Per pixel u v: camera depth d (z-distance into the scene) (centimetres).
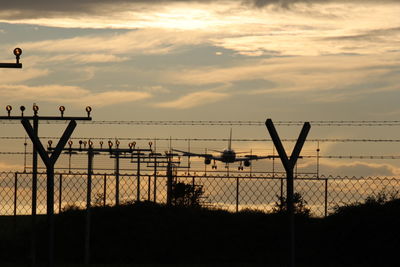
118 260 5941
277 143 3378
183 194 7675
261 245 5819
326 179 5344
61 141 3662
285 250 5531
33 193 5056
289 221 3353
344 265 4934
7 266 5122
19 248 6300
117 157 7488
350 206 5375
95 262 5912
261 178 5928
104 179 7406
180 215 6669
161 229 6341
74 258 6069
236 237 6009
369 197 5375
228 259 5691
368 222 5094
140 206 7038
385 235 4984
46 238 6506
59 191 6388
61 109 5256
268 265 5038
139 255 5975
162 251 5959
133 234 6278
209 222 6419
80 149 6956
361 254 5034
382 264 4922
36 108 5266
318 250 5275
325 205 5597
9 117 5253
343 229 5181
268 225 6097
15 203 6819
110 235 6397
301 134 3400
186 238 6131
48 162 3634
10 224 7650
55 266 5088
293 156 3384
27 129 3578
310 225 5784
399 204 5225
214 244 6000
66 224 6750
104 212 6875
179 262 5684
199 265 5128
